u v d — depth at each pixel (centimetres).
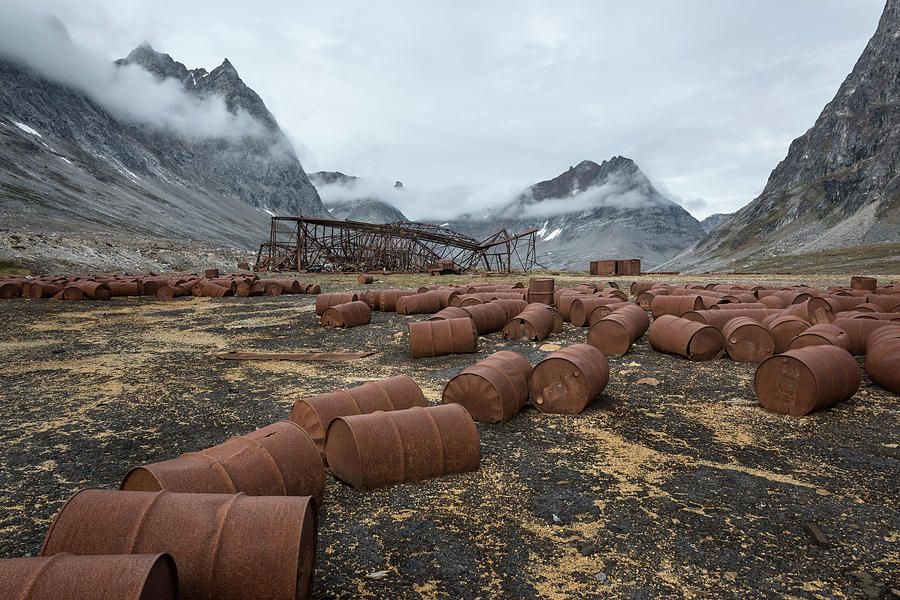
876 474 629
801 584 425
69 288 2772
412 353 1333
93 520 369
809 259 13712
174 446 736
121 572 285
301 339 1658
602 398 957
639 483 607
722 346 1258
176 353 1435
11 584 275
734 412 871
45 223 9394
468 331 1344
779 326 1242
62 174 15075
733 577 434
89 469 660
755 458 679
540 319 1539
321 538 497
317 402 688
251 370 1213
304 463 546
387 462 604
